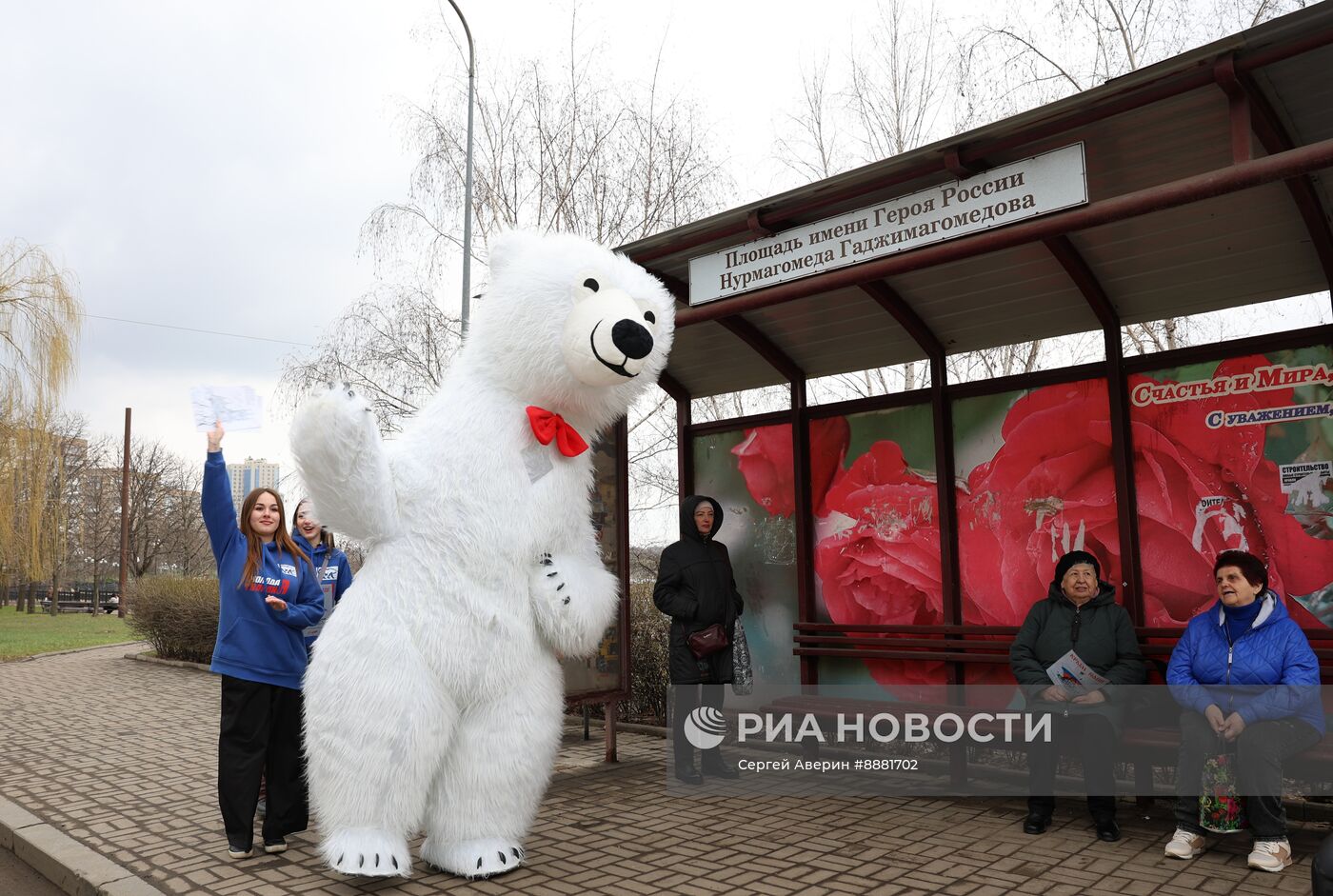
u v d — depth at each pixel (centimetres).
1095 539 558
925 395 637
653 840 450
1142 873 389
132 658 1523
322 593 461
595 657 643
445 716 368
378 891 377
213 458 425
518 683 381
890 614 647
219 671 432
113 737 791
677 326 546
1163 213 484
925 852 425
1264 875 384
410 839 461
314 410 346
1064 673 461
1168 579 530
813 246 500
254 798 432
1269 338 504
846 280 473
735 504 740
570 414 412
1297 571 492
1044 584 577
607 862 414
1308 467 492
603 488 652
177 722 877
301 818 450
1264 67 376
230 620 434
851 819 489
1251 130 402
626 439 667
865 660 654
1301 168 345
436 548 370
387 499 364
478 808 381
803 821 486
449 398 402
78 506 4100
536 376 391
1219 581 431
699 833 462
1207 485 521
